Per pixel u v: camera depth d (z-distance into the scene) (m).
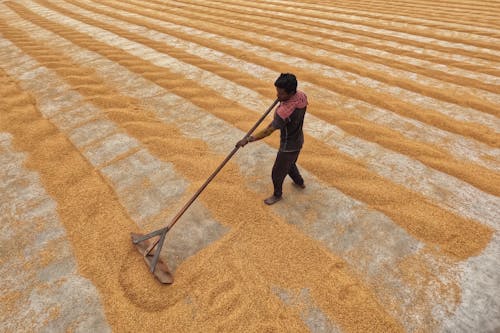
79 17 10.99
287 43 8.38
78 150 4.45
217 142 4.68
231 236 3.20
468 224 3.28
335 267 2.89
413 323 2.45
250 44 8.34
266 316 2.51
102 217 3.42
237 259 2.96
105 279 2.79
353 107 5.54
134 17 10.94
